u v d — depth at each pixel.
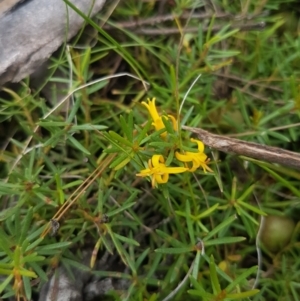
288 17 0.30
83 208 0.24
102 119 0.27
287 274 0.25
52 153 0.26
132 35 0.28
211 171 0.22
